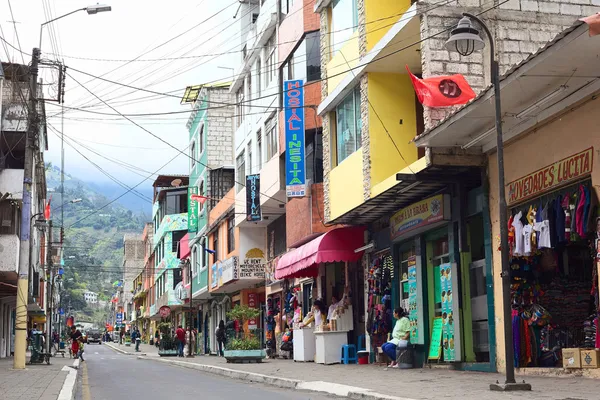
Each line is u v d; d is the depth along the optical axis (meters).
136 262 107.38
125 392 13.89
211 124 43.59
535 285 13.99
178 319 63.25
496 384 10.55
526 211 13.61
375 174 17.81
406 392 10.98
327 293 23.61
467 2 15.34
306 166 23.72
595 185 11.55
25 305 21.36
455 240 15.91
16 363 21.08
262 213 30.34
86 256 176.12
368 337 20.36
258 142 31.52
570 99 12.01
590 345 12.21
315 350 23.45
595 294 11.88
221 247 37.53
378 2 18.36
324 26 21.64
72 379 15.71
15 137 26.97
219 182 41.19
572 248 13.92
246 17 39.00
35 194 33.62
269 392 13.32
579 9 15.73
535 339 13.73
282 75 27.23
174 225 60.53
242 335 26.64
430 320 17.30
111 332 127.12
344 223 20.59
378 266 19.83
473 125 13.55
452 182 15.52
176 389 14.34
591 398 8.87
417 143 14.58
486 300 15.00
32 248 30.53
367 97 18.19
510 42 15.19
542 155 12.96
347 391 11.81
